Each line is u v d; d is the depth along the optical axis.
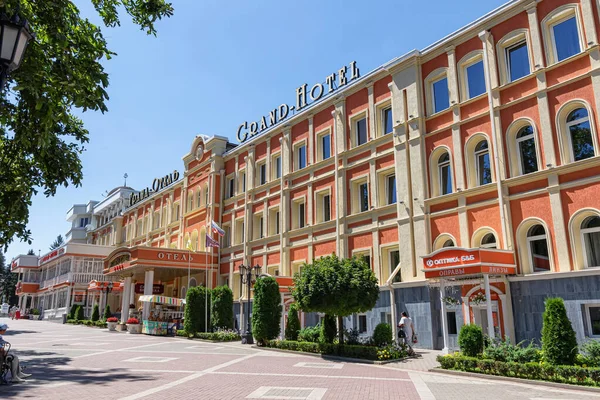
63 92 10.39
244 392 10.55
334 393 10.46
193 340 26.72
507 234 17.45
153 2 12.12
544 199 16.83
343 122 26.27
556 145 16.77
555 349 12.14
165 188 45.81
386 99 23.92
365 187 25.09
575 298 15.17
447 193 20.62
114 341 25.39
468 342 14.12
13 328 37.03
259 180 33.12
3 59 7.47
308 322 25.73
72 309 47.19
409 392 10.60
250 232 32.75
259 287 22.39
